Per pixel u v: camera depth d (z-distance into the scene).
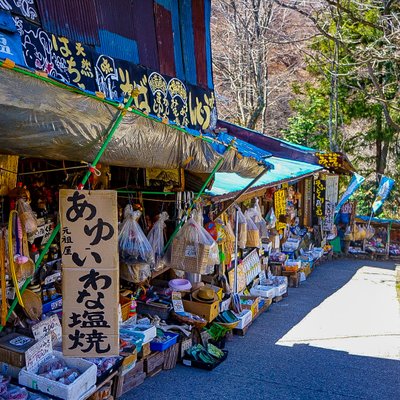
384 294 11.09
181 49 5.95
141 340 5.43
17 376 4.39
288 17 19.19
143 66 5.19
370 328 8.52
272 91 20.16
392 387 6.13
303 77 20.80
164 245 6.04
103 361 4.80
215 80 20.50
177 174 6.10
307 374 6.41
